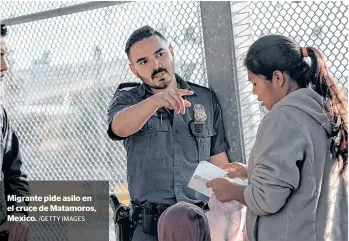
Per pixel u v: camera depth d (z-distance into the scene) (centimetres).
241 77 249
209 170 241
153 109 236
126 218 255
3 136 261
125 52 260
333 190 215
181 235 243
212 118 252
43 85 291
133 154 252
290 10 239
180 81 254
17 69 297
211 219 242
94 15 275
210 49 252
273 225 211
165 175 248
